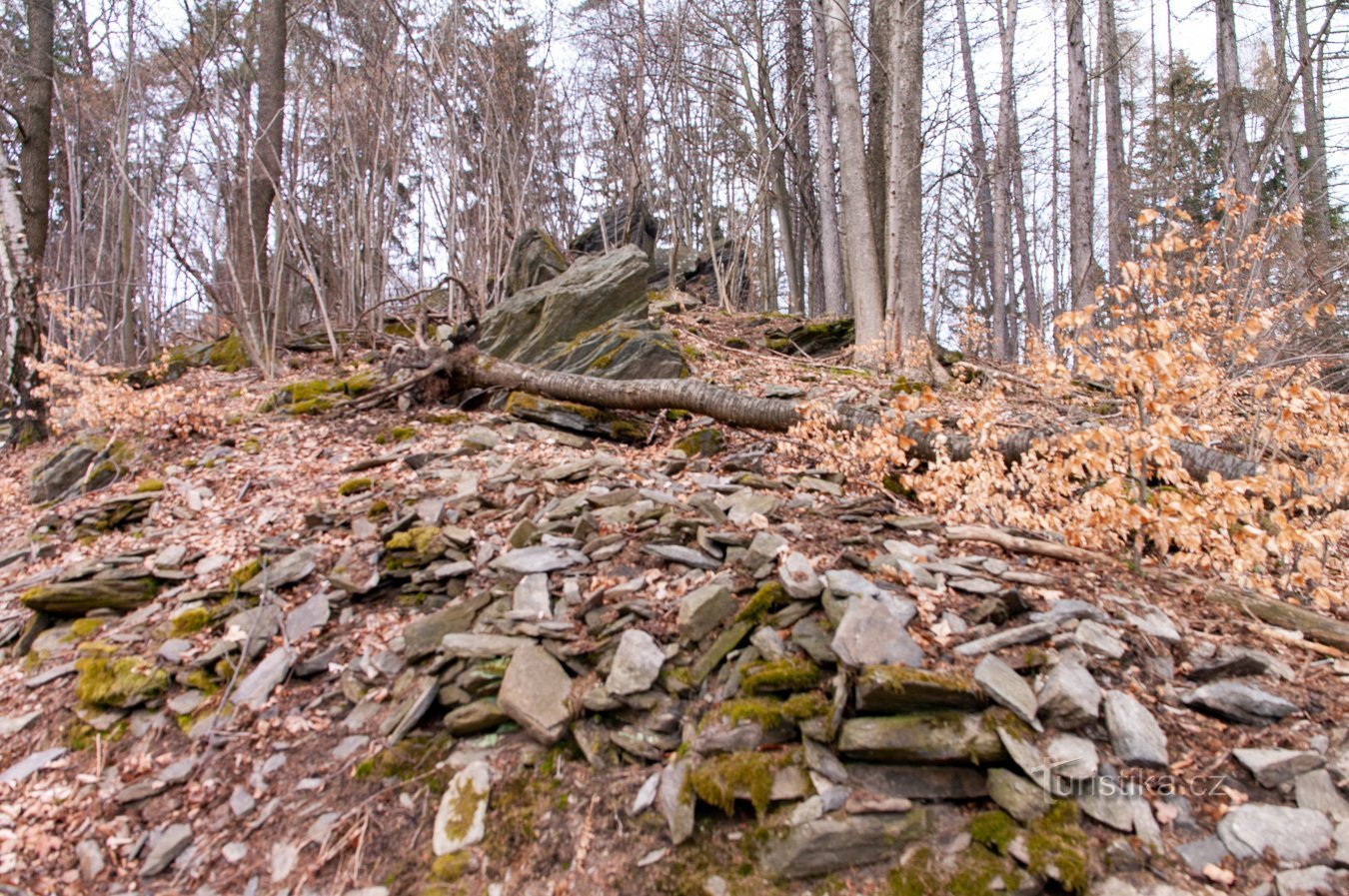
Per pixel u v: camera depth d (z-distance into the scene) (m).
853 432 5.82
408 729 3.32
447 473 5.72
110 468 6.57
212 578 4.62
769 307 23.19
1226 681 2.86
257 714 3.60
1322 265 8.38
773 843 2.54
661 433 6.98
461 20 14.41
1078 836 2.36
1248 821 2.31
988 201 22.09
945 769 2.63
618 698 3.14
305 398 8.08
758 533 4.04
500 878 2.68
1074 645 2.98
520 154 16.55
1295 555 4.04
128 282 11.02
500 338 8.84
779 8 18.00
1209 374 3.81
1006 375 10.17
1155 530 3.82
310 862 2.84
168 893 2.80
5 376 9.62
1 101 11.78
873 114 14.61
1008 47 16.17
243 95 9.89
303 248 10.36
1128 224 17.55
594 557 4.16
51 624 4.55
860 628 2.97
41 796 3.26
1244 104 15.90
